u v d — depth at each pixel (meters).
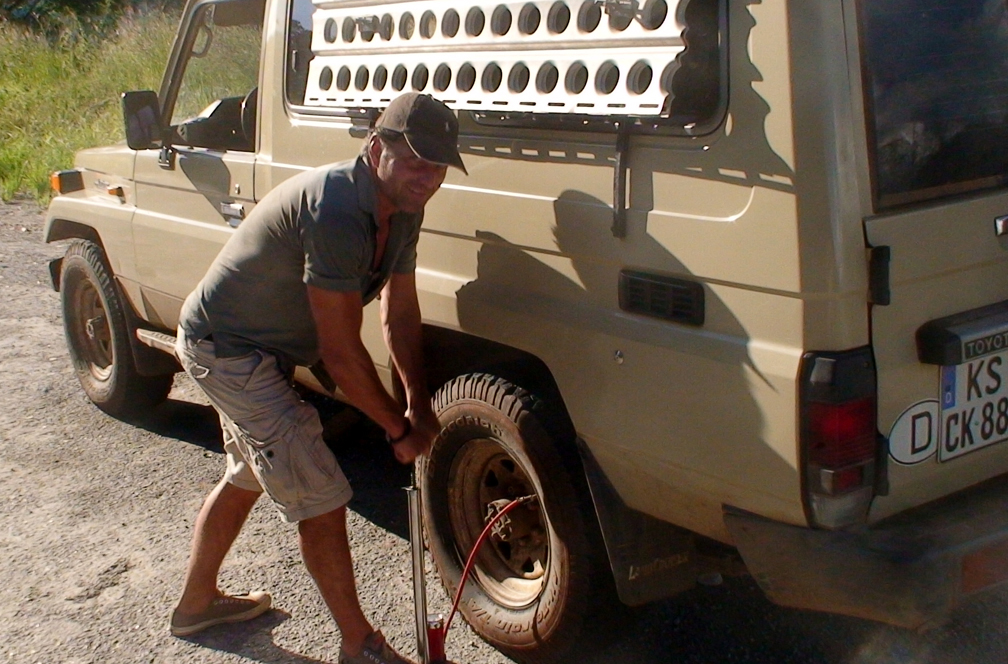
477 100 2.99
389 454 5.11
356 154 3.58
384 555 4.18
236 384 3.10
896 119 2.56
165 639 3.66
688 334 2.69
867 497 2.56
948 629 3.55
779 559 2.63
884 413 2.54
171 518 4.52
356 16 3.40
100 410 5.75
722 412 2.64
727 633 3.59
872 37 2.53
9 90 13.45
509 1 2.87
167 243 4.66
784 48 2.43
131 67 13.95
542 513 3.41
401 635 3.64
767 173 2.48
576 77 2.76
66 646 3.63
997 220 2.74
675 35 2.49
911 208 2.58
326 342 2.95
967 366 2.69
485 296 3.25
